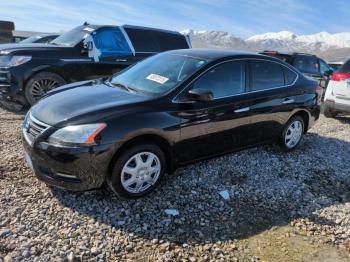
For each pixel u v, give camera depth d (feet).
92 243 9.75
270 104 15.84
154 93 12.77
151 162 12.08
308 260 10.07
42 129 11.00
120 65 25.48
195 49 16.16
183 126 12.53
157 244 10.04
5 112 22.36
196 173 14.56
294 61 36.17
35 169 11.35
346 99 25.48
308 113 18.22
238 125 14.65
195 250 9.98
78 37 24.77
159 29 28.35
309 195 13.89
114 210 11.38
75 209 11.22
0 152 15.02
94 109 11.25
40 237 9.75
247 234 11.03
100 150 10.70
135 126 11.23
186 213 11.75
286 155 17.84
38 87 22.59
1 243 9.32
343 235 11.36
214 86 13.80
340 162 17.71
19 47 22.65
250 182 14.42
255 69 15.57
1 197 11.41
